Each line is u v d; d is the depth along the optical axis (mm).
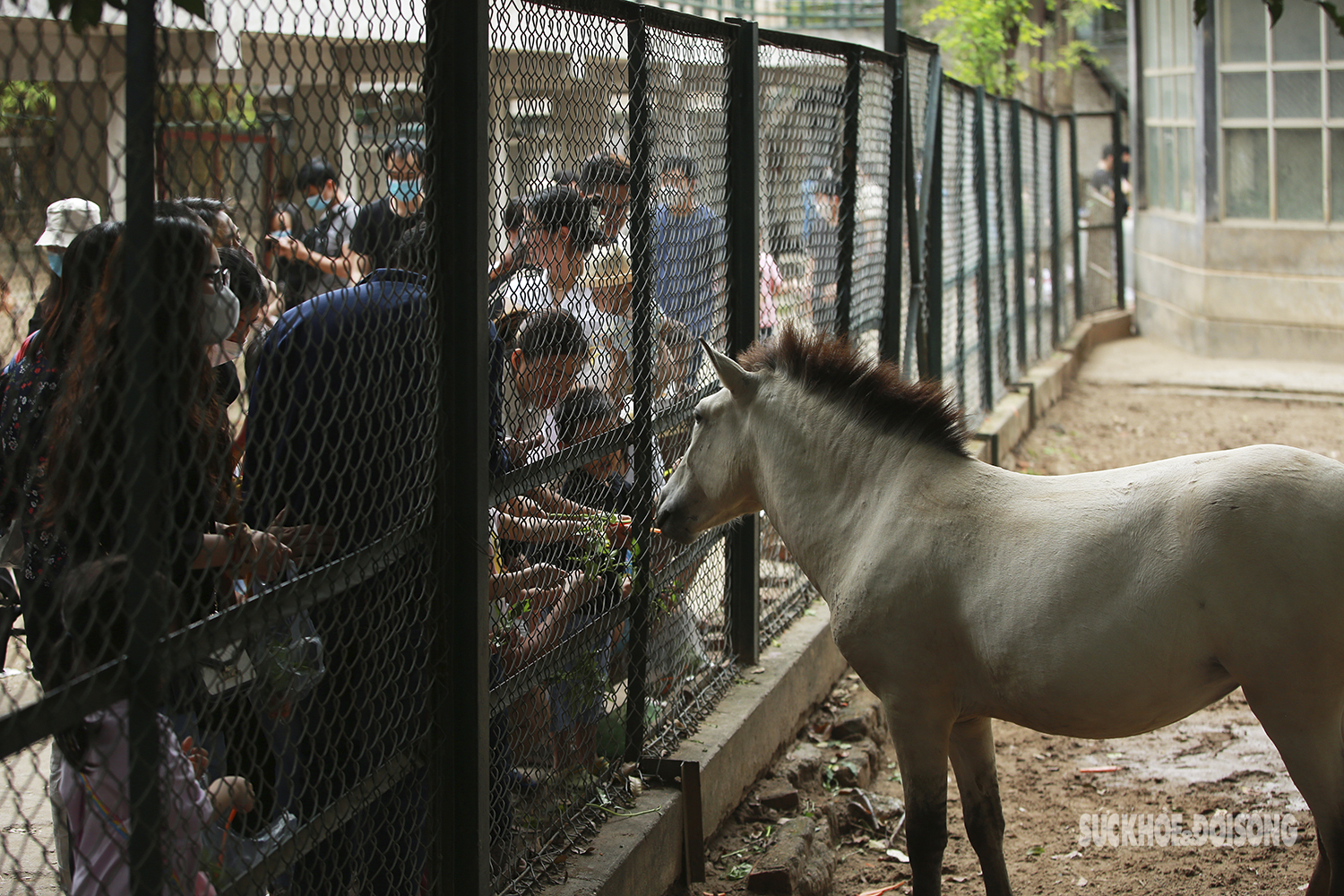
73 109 1701
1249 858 3957
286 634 2275
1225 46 13695
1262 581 2711
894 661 3154
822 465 3350
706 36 4004
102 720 1846
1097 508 2926
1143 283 16484
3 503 2100
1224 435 10930
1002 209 10164
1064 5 16125
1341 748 2824
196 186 1861
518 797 3195
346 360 2320
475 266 2600
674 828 3582
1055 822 4344
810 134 5105
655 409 3820
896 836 4230
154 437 1762
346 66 2246
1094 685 2850
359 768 2537
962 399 8305
